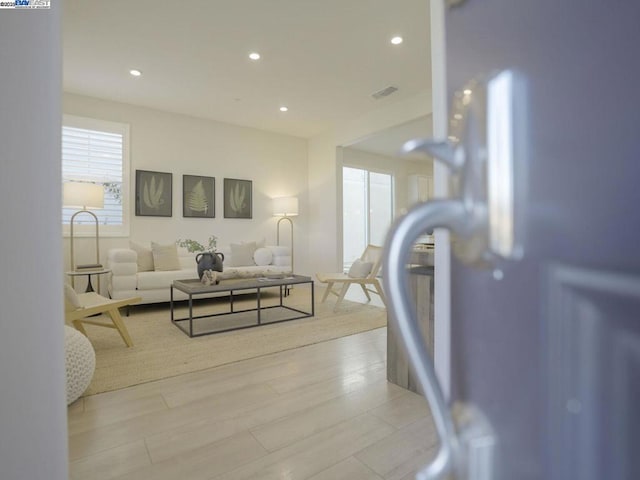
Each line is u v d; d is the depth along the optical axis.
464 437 0.28
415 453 1.37
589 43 0.23
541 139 0.25
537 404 0.25
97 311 2.41
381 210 7.65
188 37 3.10
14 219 0.74
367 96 4.45
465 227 0.28
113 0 2.61
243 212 5.59
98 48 3.27
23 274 0.75
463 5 0.31
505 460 0.26
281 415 1.65
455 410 0.29
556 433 0.24
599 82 0.23
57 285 0.78
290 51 3.36
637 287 0.21
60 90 0.80
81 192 3.70
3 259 0.73
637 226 0.21
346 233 7.18
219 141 5.39
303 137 6.25
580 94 0.24
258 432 1.51
